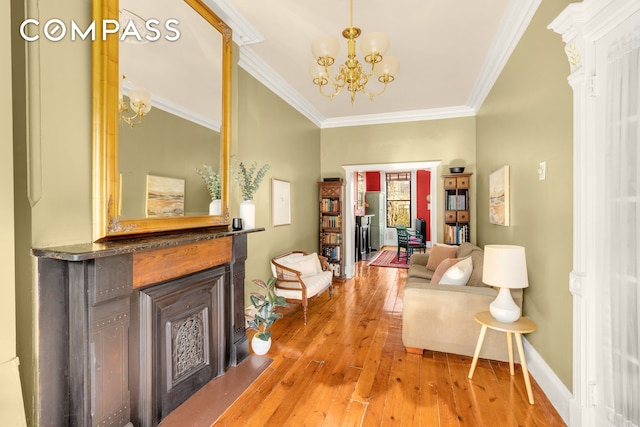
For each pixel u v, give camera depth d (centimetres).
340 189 589
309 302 459
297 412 213
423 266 487
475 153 542
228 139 279
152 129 205
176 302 216
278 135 447
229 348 271
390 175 1141
